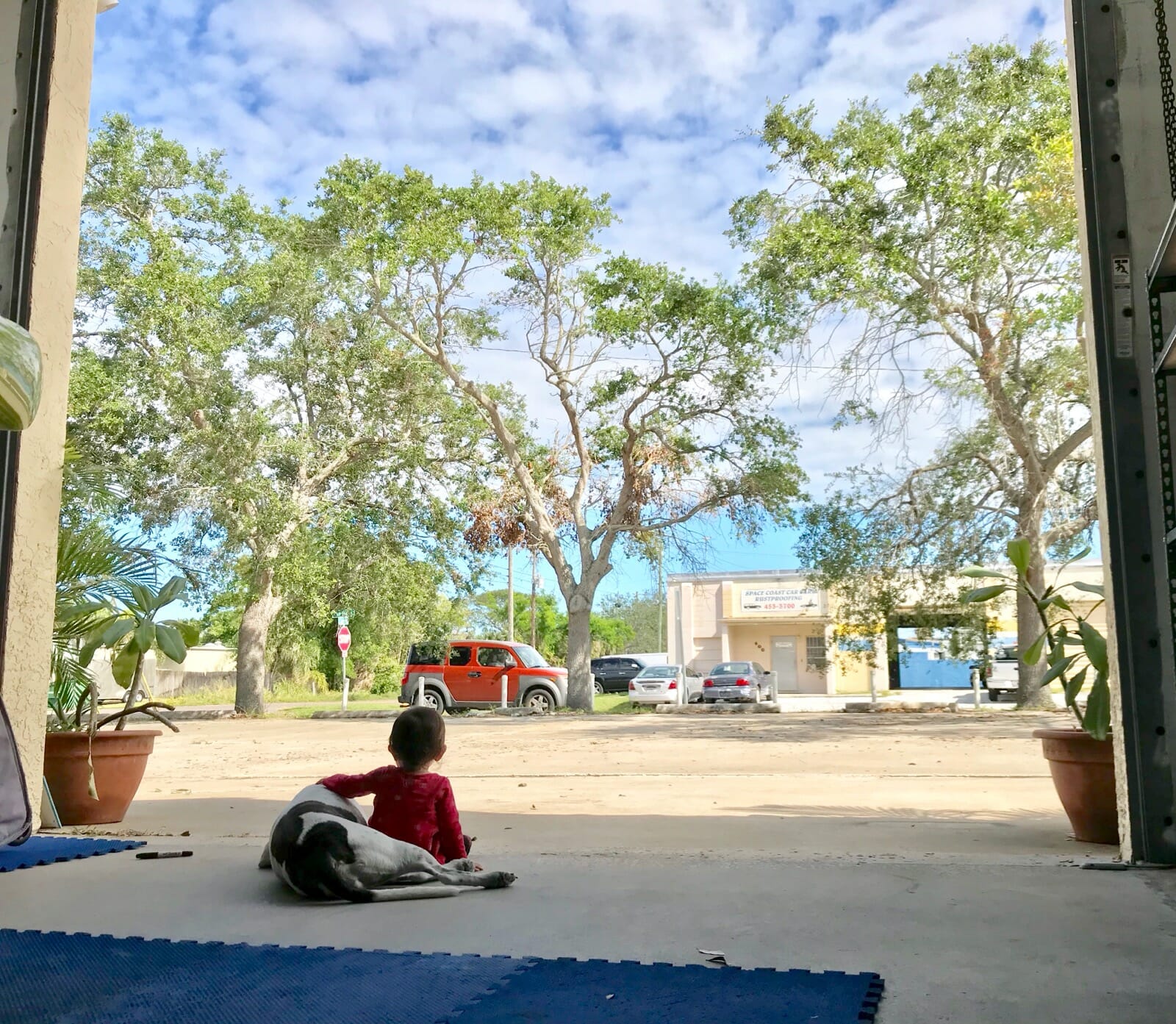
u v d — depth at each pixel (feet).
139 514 82.58
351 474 95.71
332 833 12.48
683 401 90.58
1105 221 16.40
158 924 11.39
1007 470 72.84
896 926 11.03
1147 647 15.39
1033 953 9.91
